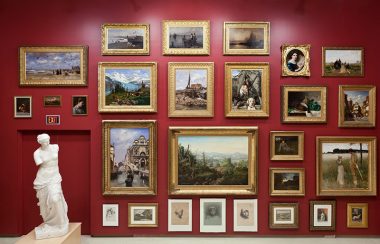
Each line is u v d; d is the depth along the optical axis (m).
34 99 8.01
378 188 8.08
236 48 7.98
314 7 8.02
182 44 7.98
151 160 7.96
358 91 8.03
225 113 7.97
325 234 8.07
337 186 8.02
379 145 8.07
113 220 8.01
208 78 7.97
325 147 8.02
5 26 7.96
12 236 8.05
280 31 8.01
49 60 7.97
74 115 8.02
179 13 8.00
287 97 7.98
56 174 6.79
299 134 7.99
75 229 7.06
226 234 8.05
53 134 8.17
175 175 8.02
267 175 8.05
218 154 8.05
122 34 7.98
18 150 8.08
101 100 7.96
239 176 8.03
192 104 8.00
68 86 7.99
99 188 8.03
